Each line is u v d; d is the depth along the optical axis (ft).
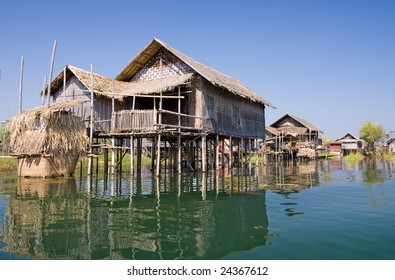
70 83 64.13
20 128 50.98
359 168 81.82
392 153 213.25
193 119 60.64
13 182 46.83
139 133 52.19
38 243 17.92
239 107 77.66
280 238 17.63
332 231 18.63
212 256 15.48
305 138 163.22
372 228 19.12
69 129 51.96
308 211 24.48
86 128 55.47
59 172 52.80
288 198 31.14
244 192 35.99
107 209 27.27
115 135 55.93
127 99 65.57
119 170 67.51
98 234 19.49
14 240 18.48
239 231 19.43
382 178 51.03
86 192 37.22
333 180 48.73
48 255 16.10
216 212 25.46
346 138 220.84
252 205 27.91
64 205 29.22
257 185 42.52
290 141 150.82
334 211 24.25
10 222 22.74
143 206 28.48
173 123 64.39
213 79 59.98
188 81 57.31
